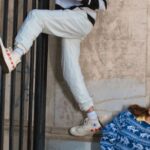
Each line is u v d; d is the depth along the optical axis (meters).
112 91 4.31
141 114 4.00
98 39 4.34
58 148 4.34
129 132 3.99
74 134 4.27
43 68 4.05
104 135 4.07
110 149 4.02
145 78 4.25
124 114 4.07
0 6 4.48
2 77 3.42
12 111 3.59
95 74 4.34
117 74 4.30
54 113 4.43
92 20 3.94
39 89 4.00
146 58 4.25
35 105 4.02
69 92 4.39
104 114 4.32
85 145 4.27
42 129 4.09
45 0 4.02
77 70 4.11
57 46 4.42
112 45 4.31
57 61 4.43
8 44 4.47
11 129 3.59
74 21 3.81
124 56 4.29
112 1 4.31
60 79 4.42
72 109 4.38
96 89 4.34
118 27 4.30
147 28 4.25
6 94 4.46
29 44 3.53
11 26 4.48
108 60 4.32
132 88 4.27
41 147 4.06
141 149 3.92
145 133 3.95
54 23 3.75
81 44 4.36
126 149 3.96
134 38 4.27
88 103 4.11
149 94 4.24
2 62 3.25
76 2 3.89
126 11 4.29
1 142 3.43
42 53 4.02
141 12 4.26
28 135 3.87
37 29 3.64
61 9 3.91
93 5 3.89
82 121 4.35
